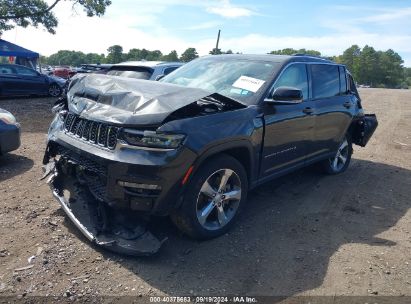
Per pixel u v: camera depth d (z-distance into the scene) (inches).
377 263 138.7
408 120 550.0
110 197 127.8
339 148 237.0
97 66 448.8
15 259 128.3
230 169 144.9
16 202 173.0
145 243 128.5
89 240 135.5
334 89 221.3
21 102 576.4
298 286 122.9
